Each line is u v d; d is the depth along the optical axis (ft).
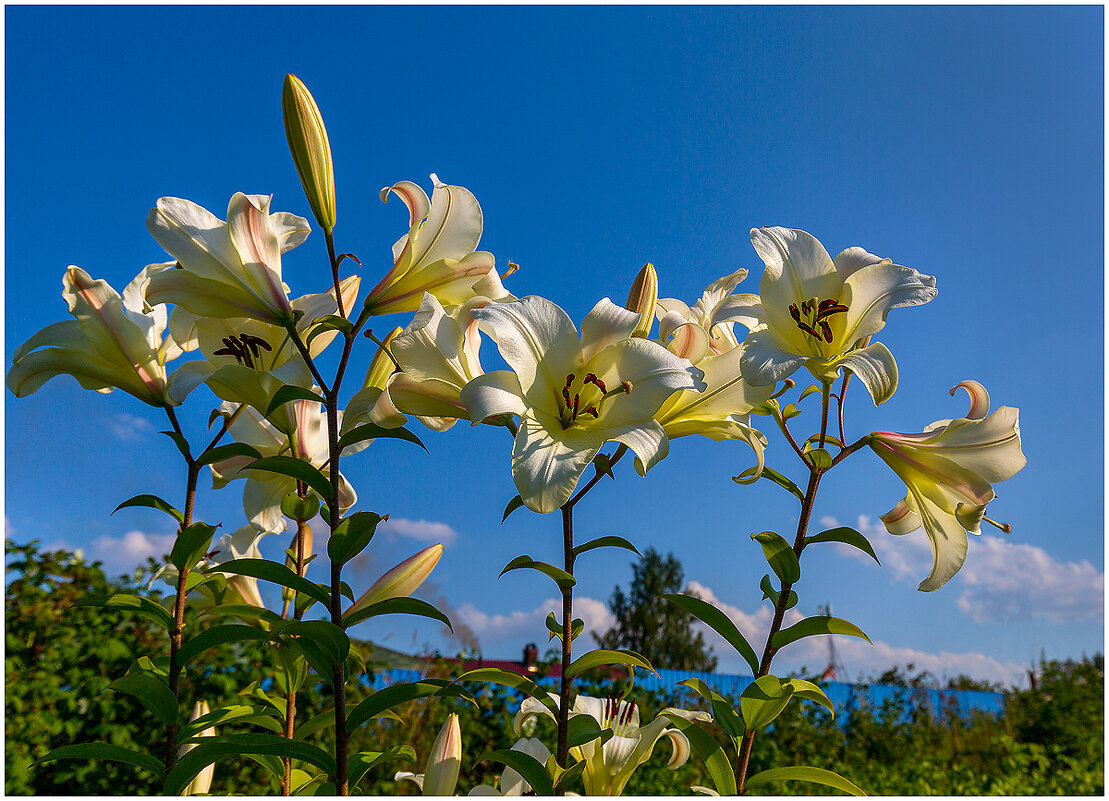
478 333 2.26
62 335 2.33
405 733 7.84
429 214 2.29
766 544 2.17
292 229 2.45
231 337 2.35
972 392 2.45
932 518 2.40
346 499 2.66
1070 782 10.19
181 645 2.29
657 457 1.90
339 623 2.01
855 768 11.42
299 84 2.11
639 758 2.23
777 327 2.27
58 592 6.60
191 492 2.32
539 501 1.81
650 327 2.33
